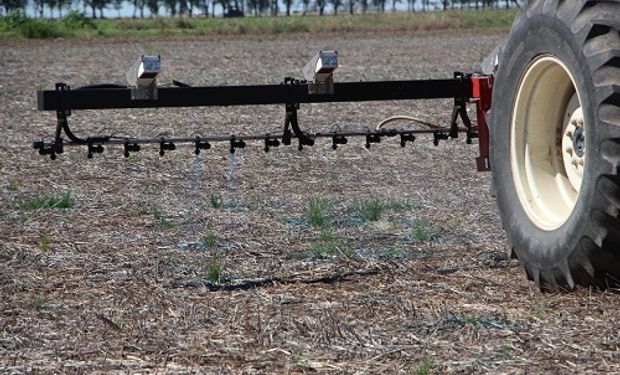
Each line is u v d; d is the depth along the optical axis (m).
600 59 16.95
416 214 28.16
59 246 24.36
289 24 198.75
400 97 22.84
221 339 16.45
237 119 53.66
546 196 19.39
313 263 22.30
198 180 34.88
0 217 28.30
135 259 22.91
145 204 30.30
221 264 22.20
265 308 18.42
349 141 43.78
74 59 114.06
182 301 19.12
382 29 193.62
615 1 17.34
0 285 20.64
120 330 17.06
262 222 27.25
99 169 37.25
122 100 21.55
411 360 15.12
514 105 19.78
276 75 86.94
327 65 21.58
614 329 16.42
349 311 18.02
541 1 18.81
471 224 26.53
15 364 15.27
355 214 28.16
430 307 18.19
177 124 52.03
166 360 15.37
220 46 142.50
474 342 15.96
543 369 14.55
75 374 14.73
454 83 23.11
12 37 175.25
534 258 18.98
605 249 17.23
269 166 37.75
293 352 15.64
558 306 17.97
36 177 35.66
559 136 19.58
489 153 20.98
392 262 22.22
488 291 19.44
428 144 42.88
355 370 14.70
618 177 16.67
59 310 18.58
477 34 171.75
